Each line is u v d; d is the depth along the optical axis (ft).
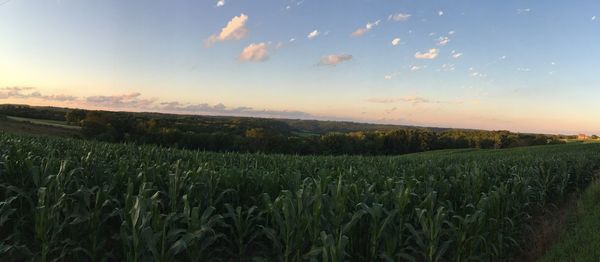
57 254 20.63
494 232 24.84
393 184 31.01
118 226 24.49
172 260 18.13
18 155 26.71
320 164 52.16
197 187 25.55
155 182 28.12
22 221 21.90
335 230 20.22
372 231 20.75
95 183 27.27
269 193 27.35
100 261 20.63
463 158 84.28
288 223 19.44
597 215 32.19
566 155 76.23
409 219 24.81
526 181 33.55
